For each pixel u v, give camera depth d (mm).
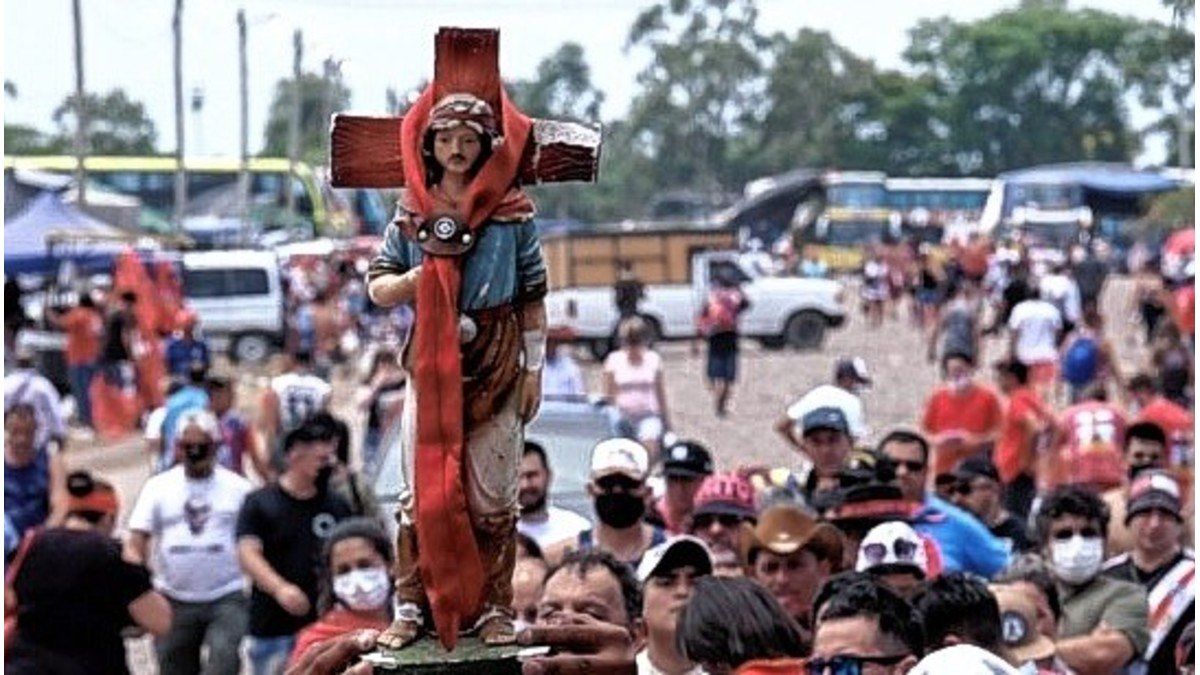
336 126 7000
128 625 16297
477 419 6926
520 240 6930
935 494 18047
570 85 117688
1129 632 14383
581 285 71188
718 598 10906
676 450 17078
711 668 10891
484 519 6941
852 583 10227
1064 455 26062
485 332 6914
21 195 59844
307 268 75000
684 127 168625
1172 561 14680
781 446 48906
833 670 10094
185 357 49688
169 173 93938
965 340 58094
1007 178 119062
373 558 14711
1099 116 171875
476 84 6906
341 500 18625
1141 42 169625
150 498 19375
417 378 6852
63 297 58438
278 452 23016
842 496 14719
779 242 119875
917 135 173000
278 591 18250
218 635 19188
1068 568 14484
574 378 31594
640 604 11797
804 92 171625
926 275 79938
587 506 22109
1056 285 62906
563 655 7605
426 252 6871
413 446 6887
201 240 85750
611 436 23203
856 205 122062
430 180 6906
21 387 28203
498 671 6973
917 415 56062
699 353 72438
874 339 79625
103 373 48750
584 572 11664
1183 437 23203
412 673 6973
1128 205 119000
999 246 94312
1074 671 14383
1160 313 67500
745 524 13781
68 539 16062
